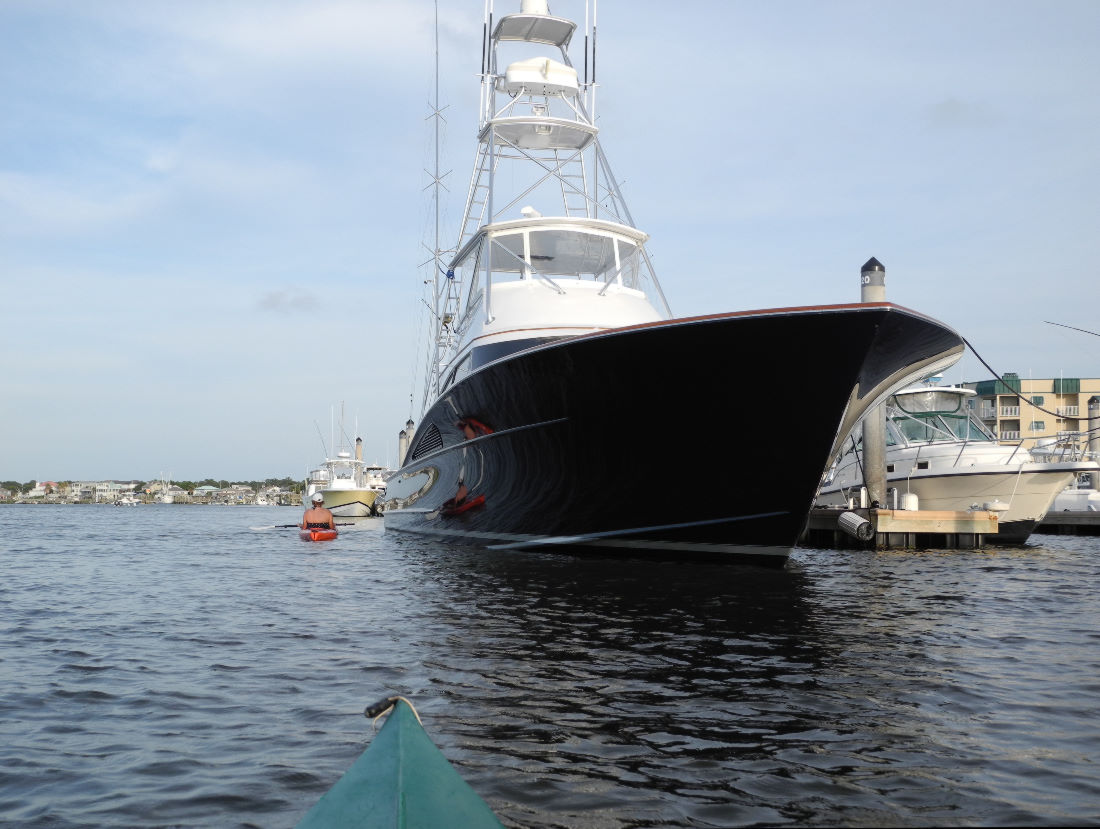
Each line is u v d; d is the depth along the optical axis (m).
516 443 19.33
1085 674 8.45
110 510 146.50
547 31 24.98
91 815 5.00
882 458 27.05
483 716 6.94
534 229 20.84
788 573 16.84
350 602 13.71
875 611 12.41
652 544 18.38
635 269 22.19
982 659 9.14
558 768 5.75
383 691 7.75
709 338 14.88
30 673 8.59
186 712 7.12
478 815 3.34
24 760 5.95
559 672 8.46
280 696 7.62
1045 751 6.13
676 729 6.61
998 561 21.81
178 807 5.12
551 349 16.56
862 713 7.05
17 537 39.06
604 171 23.86
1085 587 15.73
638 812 5.03
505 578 16.20
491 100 24.56
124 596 14.97
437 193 32.81
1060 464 26.64
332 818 3.29
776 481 16.27
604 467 17.61
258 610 12.95
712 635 10.43
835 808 5.09
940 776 5.62
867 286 26.31
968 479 27.69
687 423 16.11
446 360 25.41
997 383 74.69
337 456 68.38
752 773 5.67
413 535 31.89
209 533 43.72
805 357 14.65
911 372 16.67
